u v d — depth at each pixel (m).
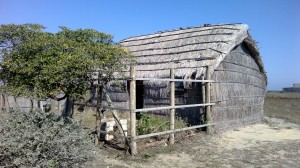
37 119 5.68
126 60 7.89
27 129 5.15
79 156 5.20
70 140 5.21
